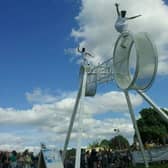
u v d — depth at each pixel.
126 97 24.64
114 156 29.86
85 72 25.94
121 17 23.67
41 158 23.50
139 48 20.94
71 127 27.14
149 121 57.25
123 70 23.06
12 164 27.08
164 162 31.08
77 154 23.61
